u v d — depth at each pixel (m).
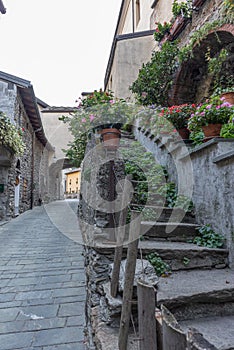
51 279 3.36
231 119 2.37
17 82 7.64
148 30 6.86
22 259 4.18
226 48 3.91
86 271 2.58
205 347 0.53
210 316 1.45
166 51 4.53
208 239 2.13
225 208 2.05
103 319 1.52
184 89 4.71
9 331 2.24
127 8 9.30
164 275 1.76
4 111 7.43
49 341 2.11
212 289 1.48
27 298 2.85
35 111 9.34
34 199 11.25
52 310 2.60
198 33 3.86
